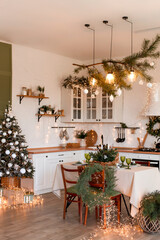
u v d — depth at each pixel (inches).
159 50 254.4
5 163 214.2
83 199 163.6
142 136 280.8
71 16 188.2
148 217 157.9
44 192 252.7
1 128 219.1
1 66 243.3
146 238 151.3
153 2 166.7
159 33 218.8
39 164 245.9
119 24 201.9
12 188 217.6
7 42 247.8
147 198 162.1
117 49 268.8
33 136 269.4
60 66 296.8
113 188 166.2
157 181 180.4
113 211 194.9
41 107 275.1
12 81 251.9
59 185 196.5
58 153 263.0
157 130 268.2
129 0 164.1
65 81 297.9
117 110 287.3
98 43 250.2
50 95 286.7
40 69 276.5
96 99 297.7
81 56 300.2
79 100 301.3
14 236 152.0
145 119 279.1
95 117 298.7
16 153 220.8
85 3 168.7
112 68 177.9
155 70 267.1
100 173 162.2
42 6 173.5
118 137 297.3
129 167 180.2
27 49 264.4
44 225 169.5
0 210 198.7
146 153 249.8
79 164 190.7
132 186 163.3
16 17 190.9
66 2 167.9
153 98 254.4
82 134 304.7
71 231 160.4
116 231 161.0
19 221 175.9
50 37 234.1
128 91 290.4
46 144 281.6
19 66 257.9
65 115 294.5
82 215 190.4
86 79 291.3
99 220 179.8
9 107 229.5
